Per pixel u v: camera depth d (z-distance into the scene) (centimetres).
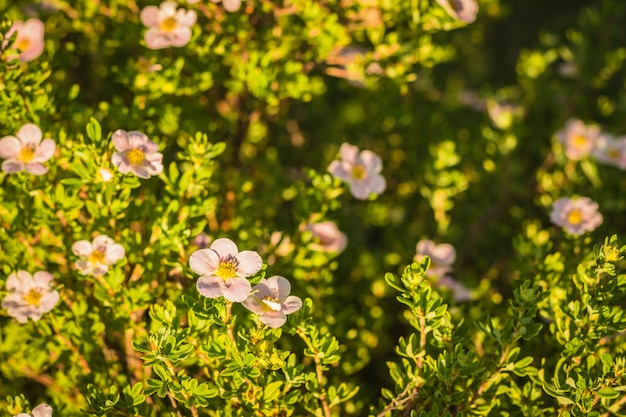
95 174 86
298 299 82
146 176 85
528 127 117
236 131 104
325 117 120
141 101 95
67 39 107
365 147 117
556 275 90
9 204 88
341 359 93
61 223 90
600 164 109
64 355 90
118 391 88
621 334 88
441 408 84
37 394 95
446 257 98
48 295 87
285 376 83
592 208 94
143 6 98
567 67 116
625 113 116
